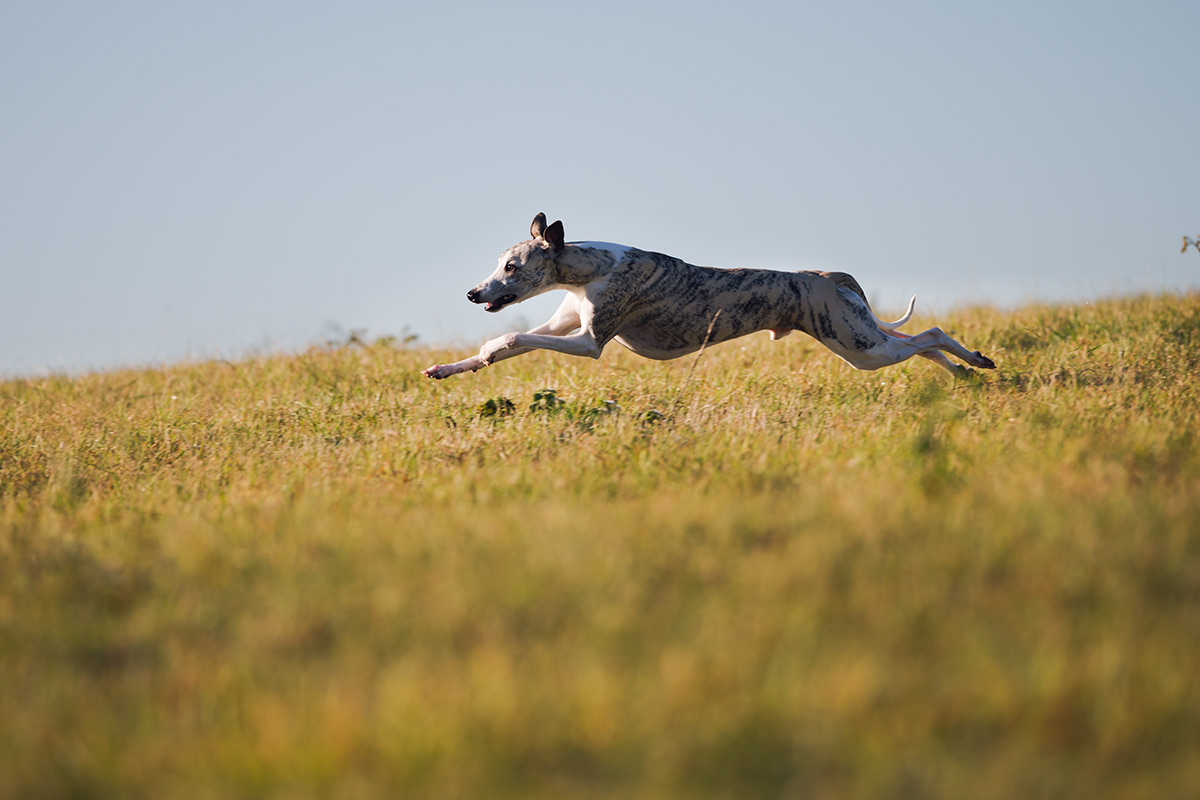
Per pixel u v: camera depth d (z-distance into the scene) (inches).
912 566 356.2
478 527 420.8
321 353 1068.5
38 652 339.3
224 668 316.2
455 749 259.0
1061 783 243.4
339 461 613.9
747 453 552.1
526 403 721.6
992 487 446.0
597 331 700.0
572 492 483.8
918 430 573.3
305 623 342.0
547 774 257.4
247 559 408.2
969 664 293.3
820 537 381.1
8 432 780.0
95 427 773.9
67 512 541.0
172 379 1014.4
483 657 307.9
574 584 354.6
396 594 354.0
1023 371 780.6
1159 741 260.5
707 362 922.7
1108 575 339.9
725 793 249.0
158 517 507.8
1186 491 425.4
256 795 251.3
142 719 291.0
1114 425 571.5
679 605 341.1
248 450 670.5
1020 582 341.7
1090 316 996.6
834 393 736.3
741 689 283.1
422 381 884.6
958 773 247.3
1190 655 290.4
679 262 707.4
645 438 606.9
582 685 283.9
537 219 700.0
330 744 261.9
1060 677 276.7
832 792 247.9
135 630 352.5
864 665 286.7
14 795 263.7
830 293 716.0
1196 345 826.8
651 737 265.4
